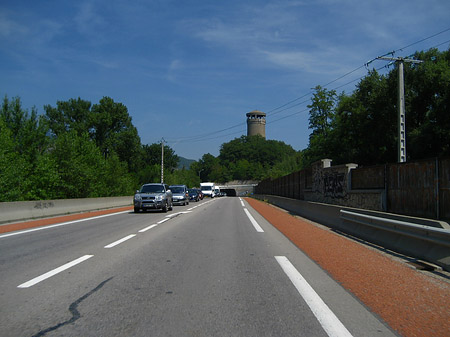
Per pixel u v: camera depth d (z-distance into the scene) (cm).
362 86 4188
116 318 468
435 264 768
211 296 566
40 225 1580
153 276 686
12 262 803
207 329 435
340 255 913
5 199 2436
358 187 1803
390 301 548
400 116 2562
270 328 439
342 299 556
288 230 1467
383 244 1019
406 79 3791
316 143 5409
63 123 6788
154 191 2494
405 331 433
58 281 646
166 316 477
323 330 434
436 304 535
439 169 1193
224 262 821
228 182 14050
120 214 2280
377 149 4278
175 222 1752
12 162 2614
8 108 3306
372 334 424
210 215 2255
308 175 2723
